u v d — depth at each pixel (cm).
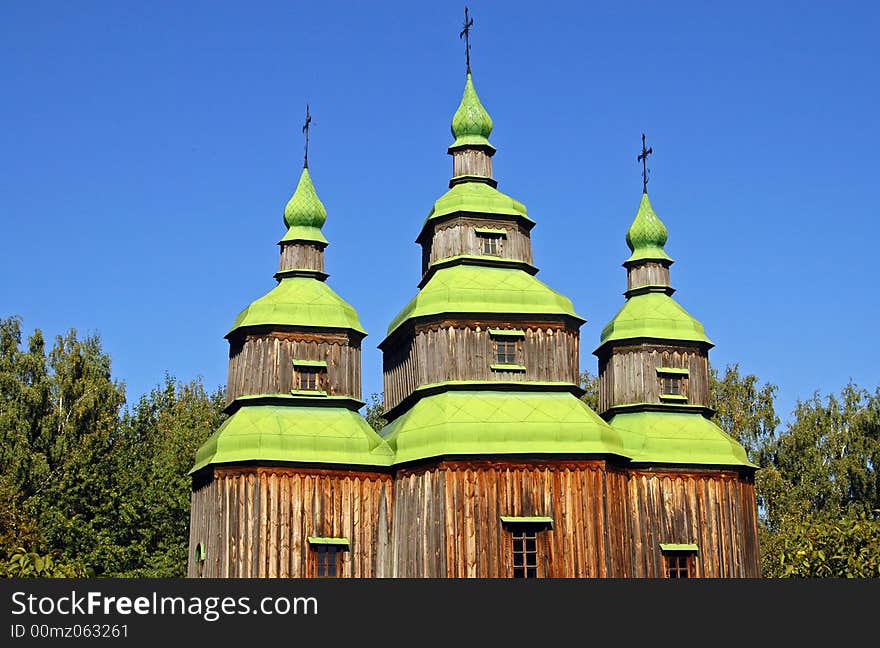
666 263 6288
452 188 5825
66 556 6819
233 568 4725
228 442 4891
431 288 5288
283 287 5481
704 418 5891
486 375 5100
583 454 4775
